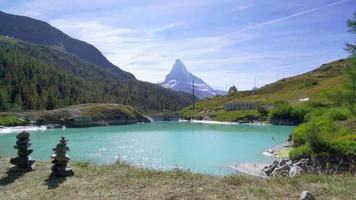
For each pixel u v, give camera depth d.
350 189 12.03
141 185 14.45
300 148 31.67
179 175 15.73
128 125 138.00
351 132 33.69
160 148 58.19
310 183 13.07
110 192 13.83
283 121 123.50
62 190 14.59
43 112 129.25
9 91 153.25
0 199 13.93
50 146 62.12
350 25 30.41
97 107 149.50
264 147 56.41
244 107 159.62
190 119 172.38
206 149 55.44
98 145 64.12
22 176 17.36
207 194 12.65
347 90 32.53
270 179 14.01
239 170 34.69
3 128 105.38
